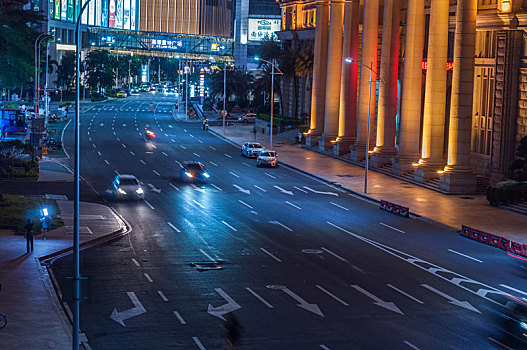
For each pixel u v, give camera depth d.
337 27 87.00
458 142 60.09
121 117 129.75
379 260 37.34
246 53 195.75
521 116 60.50
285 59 112.56
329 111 88.00
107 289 31.00
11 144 66.44
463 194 59.72
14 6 86.00
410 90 68.88
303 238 42.22
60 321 26.33
